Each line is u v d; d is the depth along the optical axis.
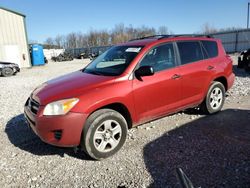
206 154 3.64
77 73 4.63
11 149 4.09
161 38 4.54
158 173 3.20
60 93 3.55
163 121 5.09
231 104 6.20
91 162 3.59
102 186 2.99
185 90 4.61
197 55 4.95
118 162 3.54
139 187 2.93
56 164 3.56
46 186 3.04
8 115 6.02
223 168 3.24
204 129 4.59
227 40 37.44
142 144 4.07
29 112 3.79
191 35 5.09
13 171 3.41
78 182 3.10
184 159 3.52
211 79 5.07
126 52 4.32
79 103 3.38
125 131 3.81
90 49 59.84
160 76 4.19
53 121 3.33
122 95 3.71
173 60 4.50
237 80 9.88
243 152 3.65
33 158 3.76
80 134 3.42
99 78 3.88
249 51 12.53
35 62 27.73
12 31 24.00
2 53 23.72
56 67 25.02
